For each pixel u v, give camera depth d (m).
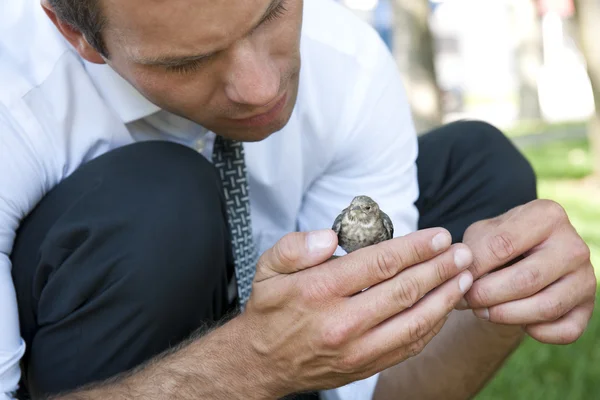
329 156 1.17
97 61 0.97
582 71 10.05
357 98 1.15
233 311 0.99
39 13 1.06
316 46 1.14
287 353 0.90
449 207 1.23
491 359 1.07
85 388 0.93
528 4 7.38
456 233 1.21
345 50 1.16
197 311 1.00
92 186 1.00
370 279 0.87
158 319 0.97
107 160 1.01
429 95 3.45
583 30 3.50
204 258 0.99
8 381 0.95
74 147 1.06
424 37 3.43
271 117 0.92
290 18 0.88
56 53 1.04
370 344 0.88
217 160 1.09
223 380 0.92
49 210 1.01
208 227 0.99
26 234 1.01
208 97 0.89
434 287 0.88
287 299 0.88
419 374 1.08
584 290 0.93
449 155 1.25
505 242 0.91
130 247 0.96
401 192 1.18
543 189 3.52
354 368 0.90
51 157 1.04
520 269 0.91
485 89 12.38
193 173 1.00
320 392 1.13
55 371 1.00
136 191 0.98
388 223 1.07
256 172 1.15
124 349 0.98
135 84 0.91
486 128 1.28
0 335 0.95
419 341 0.91
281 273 0.90
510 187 1.22
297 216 1.23
